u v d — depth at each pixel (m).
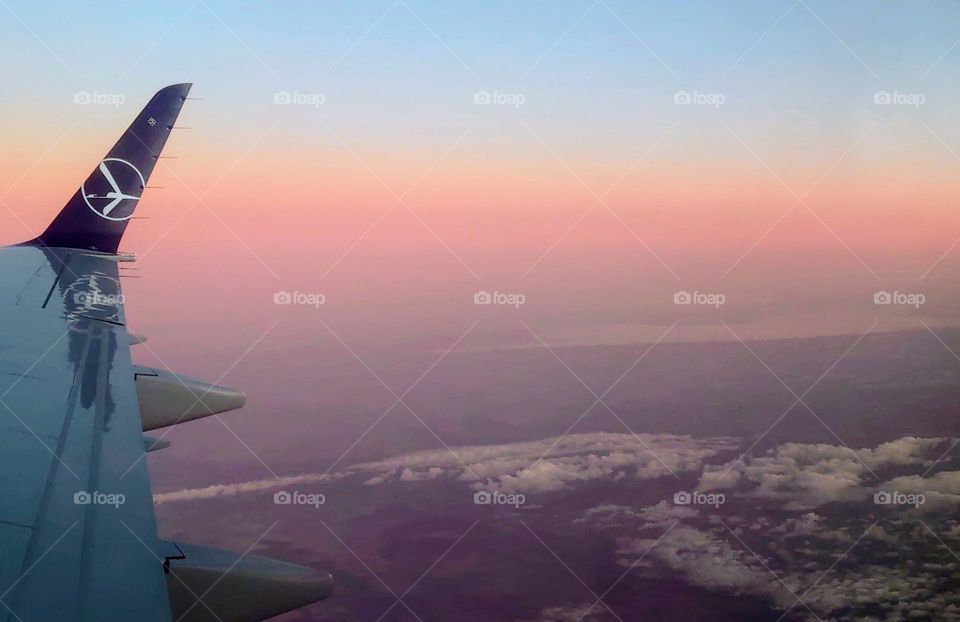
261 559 4.56
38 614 2.88
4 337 6.66
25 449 4.47
